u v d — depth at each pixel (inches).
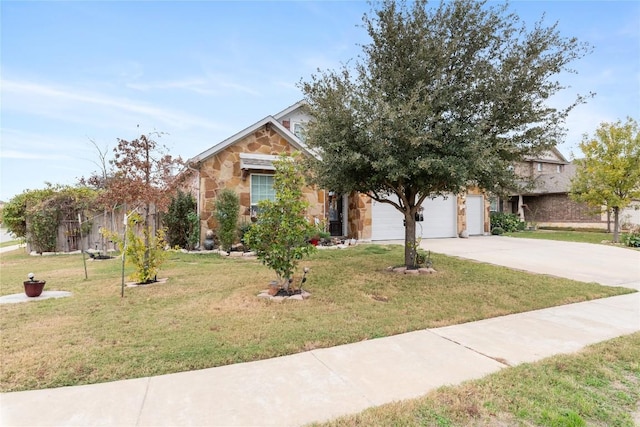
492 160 277.3
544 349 171.9
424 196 349.7
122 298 250.4
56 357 153.3
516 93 294.4
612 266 416.2
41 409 115.3
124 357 154.7
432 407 118.4
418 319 214.7
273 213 262.5
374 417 112.2
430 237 681.6
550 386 134.0
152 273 297.1
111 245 541.6
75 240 532.7
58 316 209.5
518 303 256.2
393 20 305.1
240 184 518.6
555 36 296.5
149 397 123.6
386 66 314.2
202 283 297.9
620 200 633.0
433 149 288.4
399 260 417.7
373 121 278.5
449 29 308.7
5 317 206.5
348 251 489.7
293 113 646.5
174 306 231.8
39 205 510.9
